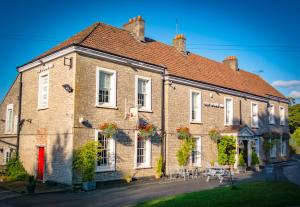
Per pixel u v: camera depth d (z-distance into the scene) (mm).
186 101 23453
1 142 24375
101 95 18516
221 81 27969
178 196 13398
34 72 21094
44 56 19484
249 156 28000
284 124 37750
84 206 12508
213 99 26109
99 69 18250
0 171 21188
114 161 18344
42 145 19312
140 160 20266
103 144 18312
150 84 21047
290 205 12281
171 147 21891
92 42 18797
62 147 17500
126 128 19234
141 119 20250
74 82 17125
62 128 17656
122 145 18938
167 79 22109
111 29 21719
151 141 20812
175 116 22422
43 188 16734
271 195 13492
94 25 20859
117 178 18469
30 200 13820
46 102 19734
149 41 24797
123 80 19422
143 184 18312
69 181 16656
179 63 25047
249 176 22641
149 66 20875
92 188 16531
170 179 20500
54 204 12930
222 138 25938
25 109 21656
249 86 32344
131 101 19734
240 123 29125
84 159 16719
